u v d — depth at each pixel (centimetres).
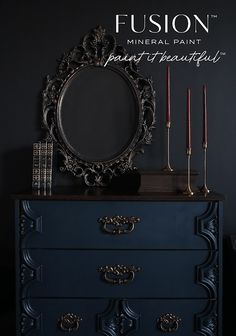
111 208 150
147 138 187
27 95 191
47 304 150
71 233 150
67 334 150
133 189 177
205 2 189
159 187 160
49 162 172
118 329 149
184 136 189
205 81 189
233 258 172
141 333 149
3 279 187
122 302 149
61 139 188
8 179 191
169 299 149
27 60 190
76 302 150
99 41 189
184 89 189
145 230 150
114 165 188
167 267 149
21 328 150
